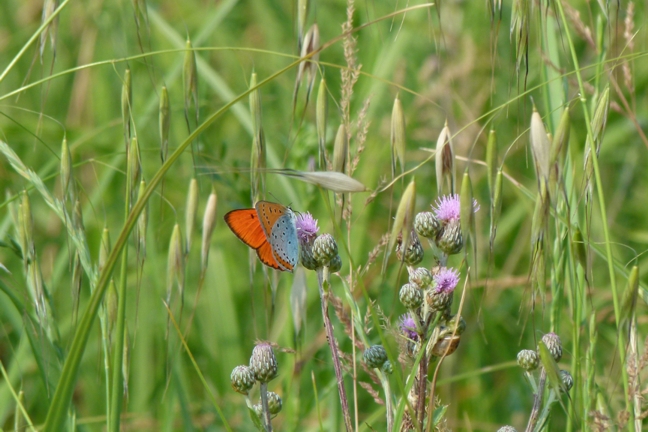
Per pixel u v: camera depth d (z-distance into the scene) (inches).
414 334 131.9
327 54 316.5
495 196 125.4
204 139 252.1
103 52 317.4
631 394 123.5
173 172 274.2
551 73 179.9
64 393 102.1
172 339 220.5
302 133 236.7
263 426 129.0
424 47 312.0
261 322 258.4
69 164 141.9
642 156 286.8
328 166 146.3
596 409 149.4
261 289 264.4
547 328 229.0
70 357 102.1
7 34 360.5
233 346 236.1
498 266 269.9
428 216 129.1
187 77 145.7
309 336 228.4
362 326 137.6
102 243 143.3
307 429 214.1
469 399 231.5
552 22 182.4
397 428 116.2
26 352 210.5
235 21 355.6
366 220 248.1
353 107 261.4
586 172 132.3
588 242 131.0
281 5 343.6
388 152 268.5
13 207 161.8
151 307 243.9
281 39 337.7
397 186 274.7
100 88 311.4
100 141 280.2
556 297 161.0
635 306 121.2
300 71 153.9
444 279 119.9
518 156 286.0
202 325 250.4
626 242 265.4
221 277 245.8
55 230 275.7
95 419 187.0
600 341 229.6
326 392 202.4
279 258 142.2
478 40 297.6
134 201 140.7
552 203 120.3
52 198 142.6
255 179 150.6
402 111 134.0
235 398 225.5
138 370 233.1
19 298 159.2
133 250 250.4
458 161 273.7
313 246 133.2
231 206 265.3
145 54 129.4
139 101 296.0
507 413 230.5
